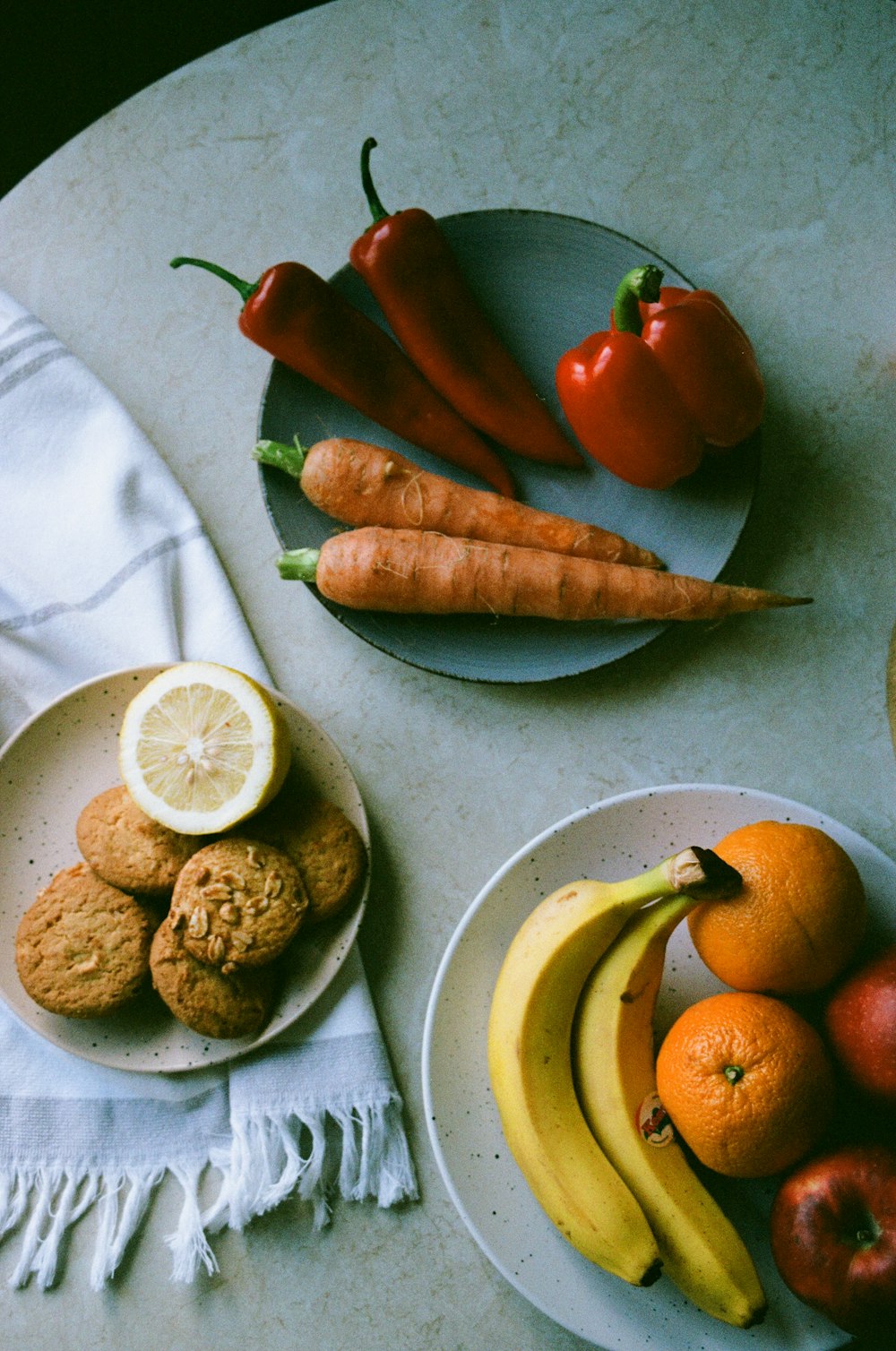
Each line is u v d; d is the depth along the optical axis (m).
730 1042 0.78
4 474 1.06
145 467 1.05
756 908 0.80
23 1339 0.95
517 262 1.04
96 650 1.04
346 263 1.07
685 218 1.06
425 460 1.07
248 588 1.07
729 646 1.02
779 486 1.04
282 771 0.93
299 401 1.05
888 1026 0.80
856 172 1.04
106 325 1.10
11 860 1.00
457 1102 0.93
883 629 1.01
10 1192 0.97
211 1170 0.99
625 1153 0.85
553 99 1.07
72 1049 0.94
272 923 0.91
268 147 1.09
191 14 1.61
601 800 1.01
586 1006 0.87
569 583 0.97
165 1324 0.95
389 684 1.04
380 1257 0.95
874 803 0.99
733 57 1.06
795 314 1.05
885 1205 0.77
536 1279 0.90
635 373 0.92
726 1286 0.82
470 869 1.00
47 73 1.61
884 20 1.04
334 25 1.09
